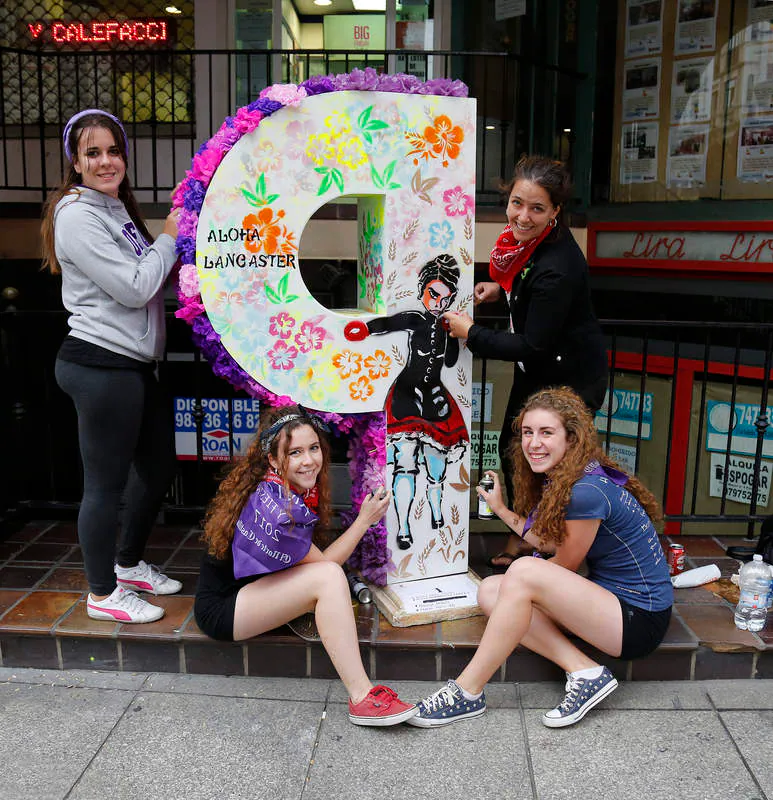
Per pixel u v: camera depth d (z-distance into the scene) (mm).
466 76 6961
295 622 2633
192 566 3193
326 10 7277
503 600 2330
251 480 2416
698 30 5469
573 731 2355
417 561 2895
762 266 5098
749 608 2676
